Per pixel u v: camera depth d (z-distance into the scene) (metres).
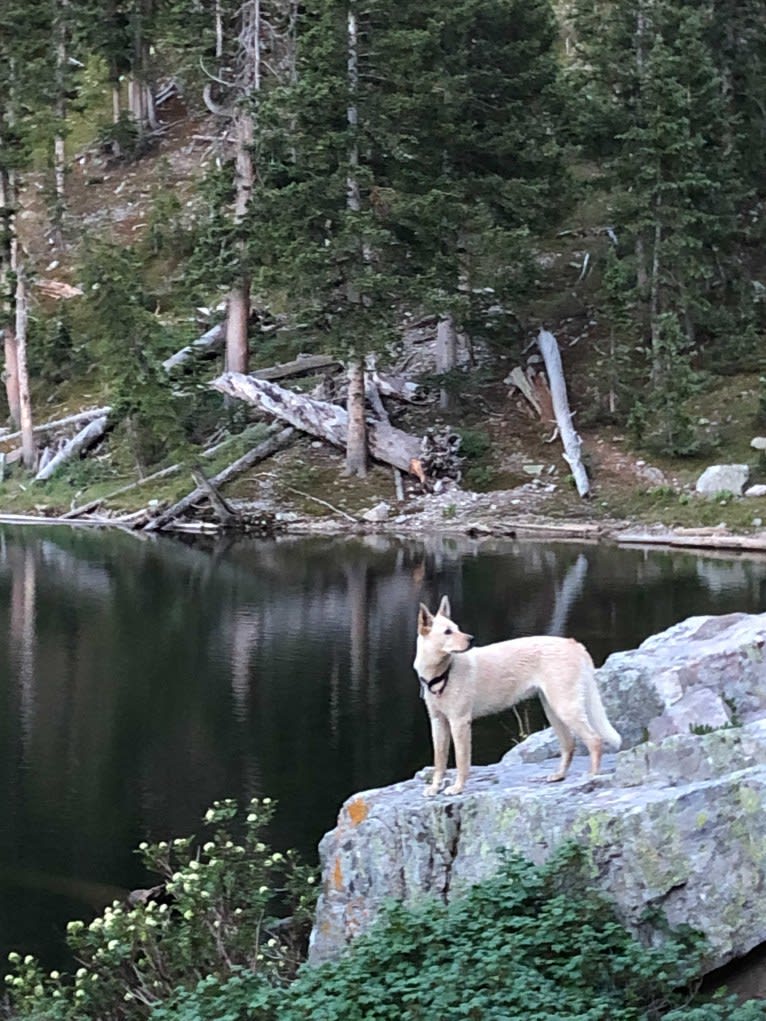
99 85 61.38
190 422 36.62
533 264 35.88
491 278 35.50
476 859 7.60
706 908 6.77
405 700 16.09
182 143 57.28
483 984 6.10
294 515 32.47
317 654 18.81
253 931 8.74
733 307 39.12
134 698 16.27
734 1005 6.11
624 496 31.48
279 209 32.84
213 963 8.30
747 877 6.77
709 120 36.41
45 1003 8.14
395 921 6.85
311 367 38.38
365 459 34.06
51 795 12.59
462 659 7.92
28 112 42.19
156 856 9.78
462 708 7.89
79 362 43.22
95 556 28.56
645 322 37.81
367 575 25.61
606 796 7.41
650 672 9.69
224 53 37.34
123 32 55.94
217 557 28.30
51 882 10.53
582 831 7.11
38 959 9.33
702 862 6.82
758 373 35.88
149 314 34.00
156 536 31.72
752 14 42.31
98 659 18.56
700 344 37.75
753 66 41.62
